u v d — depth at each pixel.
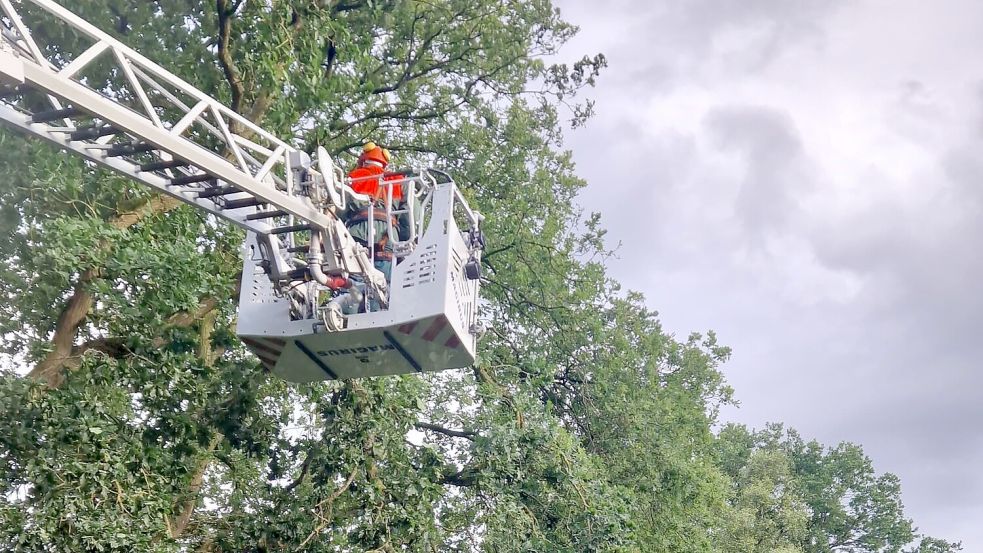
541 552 15.87
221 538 15.16
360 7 16.39
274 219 9.73
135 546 11.52
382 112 18.16
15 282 12.12
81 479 11.35
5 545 11.12
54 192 12.31
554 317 19.94
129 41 14.16
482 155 18.81
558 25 19.41
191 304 12.12
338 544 14.51
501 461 15.90
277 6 13.94
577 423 20.52
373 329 9.33
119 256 11.73
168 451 13.11
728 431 47.06
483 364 17.91
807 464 50.41
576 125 20.23
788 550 35.91
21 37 7.41
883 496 48.59
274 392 15.90
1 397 11.45
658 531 20.14
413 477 14.85
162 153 9.02
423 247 9.43
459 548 15.70
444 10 18.02
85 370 12.30
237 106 14.30
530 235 19.47
